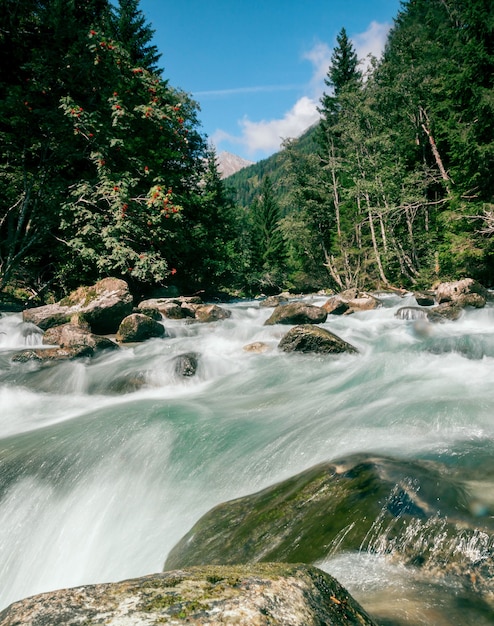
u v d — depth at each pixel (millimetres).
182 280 21562
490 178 18656
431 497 2039
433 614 1288
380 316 12297
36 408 5867
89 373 6941
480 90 17828
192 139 21328
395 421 3725
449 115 20438
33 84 11719
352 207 30422
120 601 842
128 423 4680
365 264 27734
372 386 5289
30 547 3334
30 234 13484
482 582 1468
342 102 28047
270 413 4730
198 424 4469
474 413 3672
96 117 12109
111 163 13297
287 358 7410
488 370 5551
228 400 5621
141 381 6492
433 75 23203
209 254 22594
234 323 11789
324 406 4680
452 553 1639
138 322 9820
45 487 3768
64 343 8438
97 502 3525
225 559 2078
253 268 50781
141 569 2621
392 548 1736
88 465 3949
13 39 12055
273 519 2240
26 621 779
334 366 6781
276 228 54656
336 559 1749
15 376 6898
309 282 36781
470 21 18891
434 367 6012
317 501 2256
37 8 11773
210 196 22891
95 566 2926
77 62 11945
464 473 2344
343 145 32938
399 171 24531
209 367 7098
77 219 12328
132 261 14703
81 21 13781
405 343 7848
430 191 27125
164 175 17422
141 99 15094
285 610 847
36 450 4219
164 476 3654
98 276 15195
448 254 20203
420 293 16203
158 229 13711
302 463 3240
